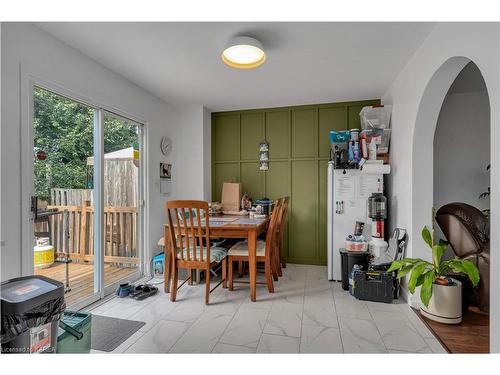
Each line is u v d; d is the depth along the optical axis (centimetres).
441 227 262
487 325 207
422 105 228
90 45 225
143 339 191
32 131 197
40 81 202
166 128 375
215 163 429
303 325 210
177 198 396
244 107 405
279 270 332
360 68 270
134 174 326
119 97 285
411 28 199
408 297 247
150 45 225
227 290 285
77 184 247
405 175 262
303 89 330
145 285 281
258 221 302
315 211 390
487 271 223
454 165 377
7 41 178
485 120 367
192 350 178
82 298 247
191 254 265
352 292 268
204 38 214
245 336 195
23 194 188
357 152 318
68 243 243
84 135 253
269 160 409
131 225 322
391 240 288
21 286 135
